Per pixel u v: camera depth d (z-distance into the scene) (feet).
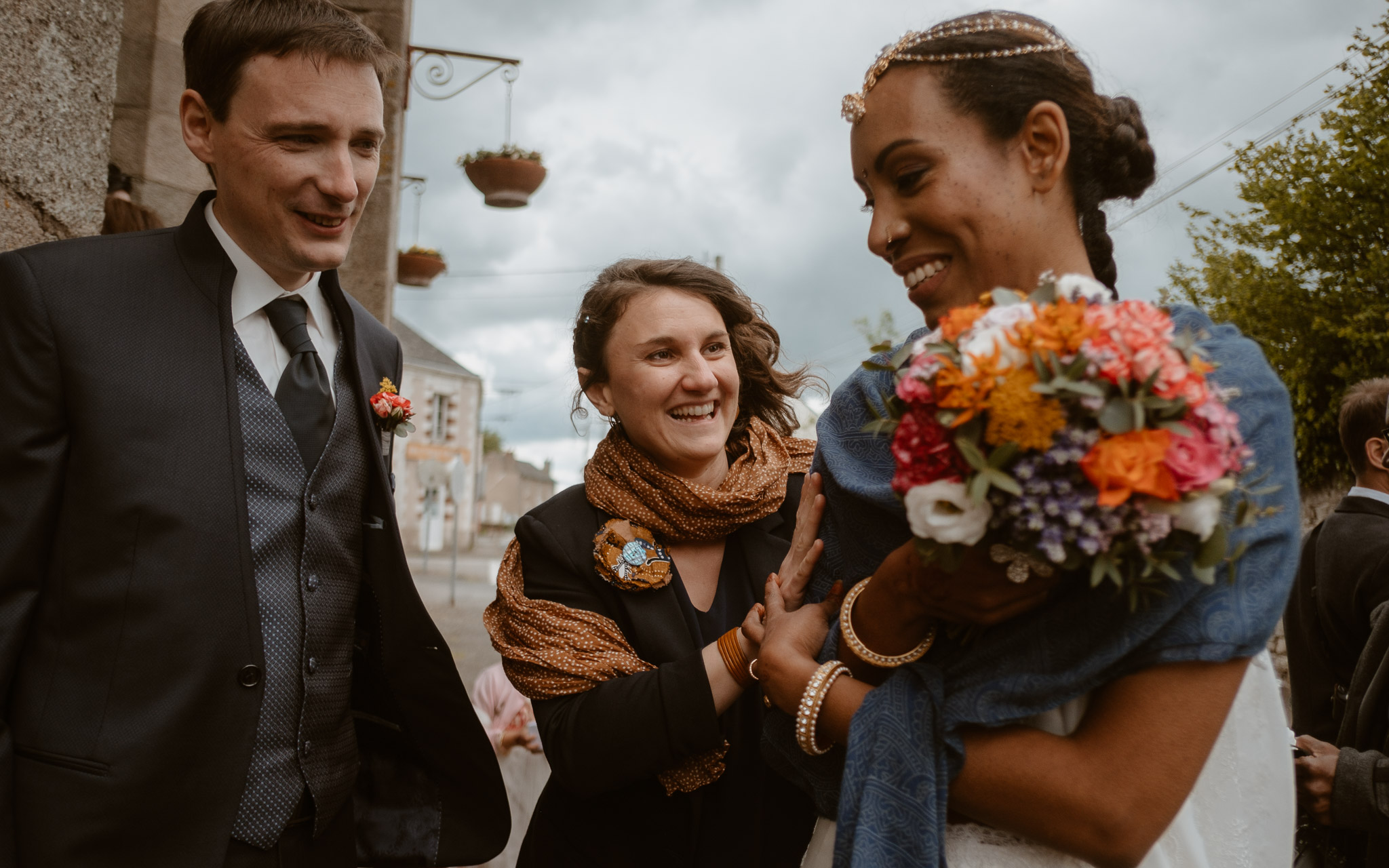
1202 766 3.49
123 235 6.18
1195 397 3.09
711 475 6.73
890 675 4.23
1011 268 4.01
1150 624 3.49
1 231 7.50
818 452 5.12
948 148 3.99
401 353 7.74
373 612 6.91
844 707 4.16
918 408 3.39
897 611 4.03
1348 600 8.46
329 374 6.77
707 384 6.30
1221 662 3.47
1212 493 3.12
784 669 4.49
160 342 5.87
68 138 8.30
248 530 5.88
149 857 5.49
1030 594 3.61
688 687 5.54
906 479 3.42
